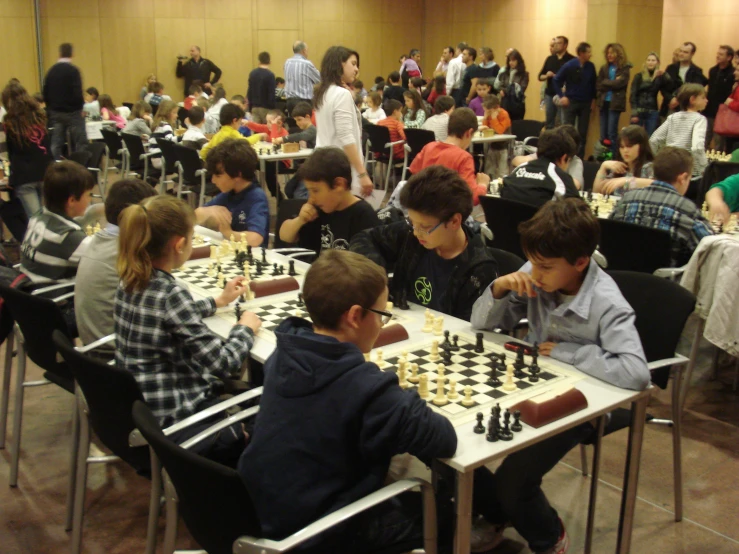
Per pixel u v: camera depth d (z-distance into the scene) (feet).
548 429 5.25
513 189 12.83
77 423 7.77
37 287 9.91
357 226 9.78
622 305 6.22
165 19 42.14
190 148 20.12
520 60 32.22
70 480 7.84
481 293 7.79
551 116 31.63
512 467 6.12
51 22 39.04
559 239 5.93
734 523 7.85
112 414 6.18
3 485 8.78
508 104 32.53
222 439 6.39
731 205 12.20
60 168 9.86
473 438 5.11
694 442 9.49
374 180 26.81
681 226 10.55
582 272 6.45
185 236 6.69
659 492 8.41
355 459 4.94
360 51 48.49
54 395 11.15
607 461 9.07
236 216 11.41
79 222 11.87
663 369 7.36
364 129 25.16
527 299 7.07
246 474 5.01
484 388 5.88
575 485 8.56
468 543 5.06
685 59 28.89
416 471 8.30
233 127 20.99
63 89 24.80
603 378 6.01
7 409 9.61
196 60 41.88
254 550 4.54
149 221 6.44
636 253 10.34
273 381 5.06
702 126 18.06
